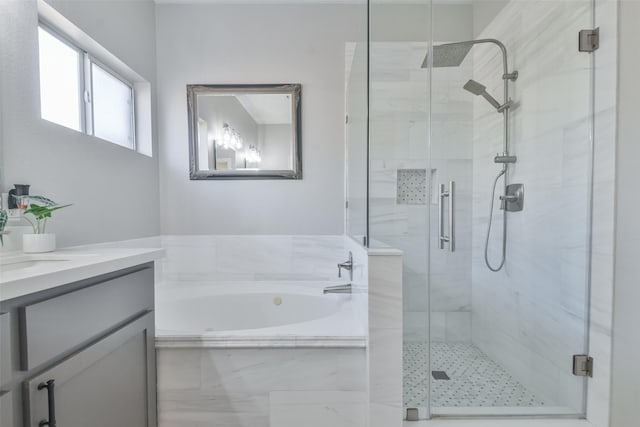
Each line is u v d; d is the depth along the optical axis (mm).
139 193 2018
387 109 1643
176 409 1242
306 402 1253
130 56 1932
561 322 1438
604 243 1279
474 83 1817
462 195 1785
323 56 2246
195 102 2242
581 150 1361
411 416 1335
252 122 2264
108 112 1899
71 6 1453
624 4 1212
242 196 2277
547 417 1357
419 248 1694
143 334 1149
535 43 1573
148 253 1158
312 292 2014
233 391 1244
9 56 1125
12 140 1141
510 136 1714
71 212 1445
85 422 852
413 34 1729
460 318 1738
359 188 1723
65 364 779
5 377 643
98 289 918
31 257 1045
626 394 1259
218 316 2006
